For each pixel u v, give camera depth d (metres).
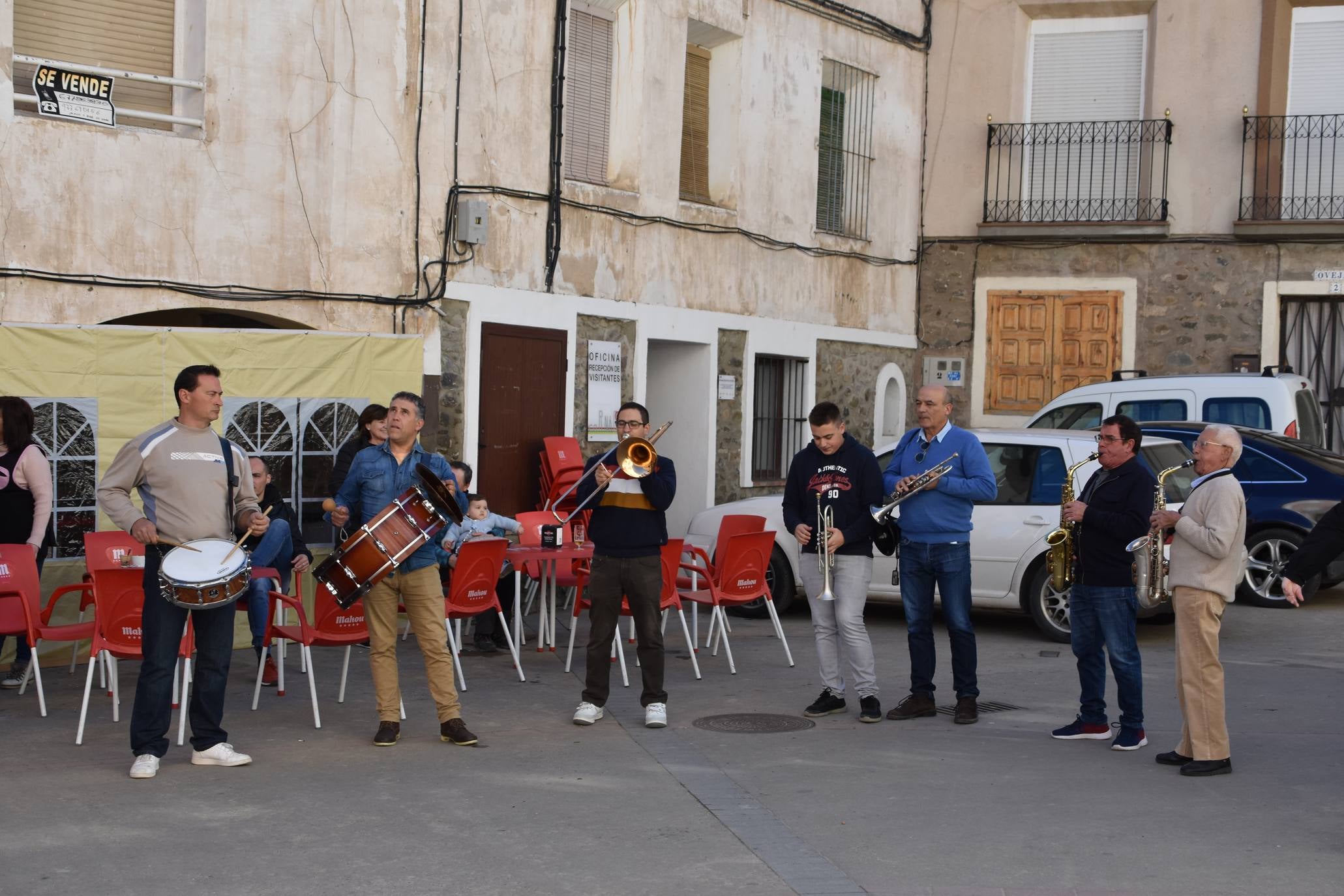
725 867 5.24
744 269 14.91
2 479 8.28
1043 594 10.71
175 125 10.27
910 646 8.07
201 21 10.16
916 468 8.01
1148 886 5.04
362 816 5.87
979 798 6.24
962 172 17.95
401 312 11.23
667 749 7.19
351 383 10.47
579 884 5.04
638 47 13.38
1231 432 6.64
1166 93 17.28
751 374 15.04
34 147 9.31
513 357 12.20
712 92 14.80
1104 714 7.43
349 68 10.88
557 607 12.61
